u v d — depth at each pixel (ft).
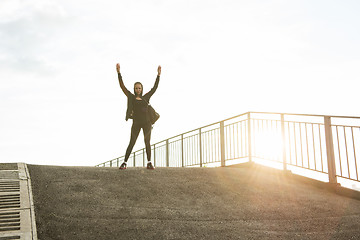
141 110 22.13
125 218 14.87
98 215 14.88
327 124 23.17
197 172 23.43
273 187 21.83
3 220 13.26
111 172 21.24
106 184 18.89
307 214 17.34
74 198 16.40
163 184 19.98
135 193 18.04
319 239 14.32
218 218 15.92
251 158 27.76
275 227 15.38
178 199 17.93
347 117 21.50
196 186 20.26
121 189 18.39
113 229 13.71
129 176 20.79
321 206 18.63
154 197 17.83
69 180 18.84
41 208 14.85
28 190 16.60
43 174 19.49
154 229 14.01
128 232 13.58
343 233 14.99
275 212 17.35
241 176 23.72
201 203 17.71
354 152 20.88
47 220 13.87
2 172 19.17
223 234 14.14
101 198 16.83
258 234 14.43
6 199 15.31
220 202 18.13
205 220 15.51
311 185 23.68
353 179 20.88
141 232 13.67
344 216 17.20
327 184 22.65
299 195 20.54
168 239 13.29
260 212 17.20
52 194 16.61
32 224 13.14
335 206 18.80
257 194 20.04
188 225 14.70
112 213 15.23
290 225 15.75
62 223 13.79
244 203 18.34
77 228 13.52
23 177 18.44
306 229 15.37
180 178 21.50
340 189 21.79
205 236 13.80
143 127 22.49
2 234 12.10
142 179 20.45
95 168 22.15
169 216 15.52
